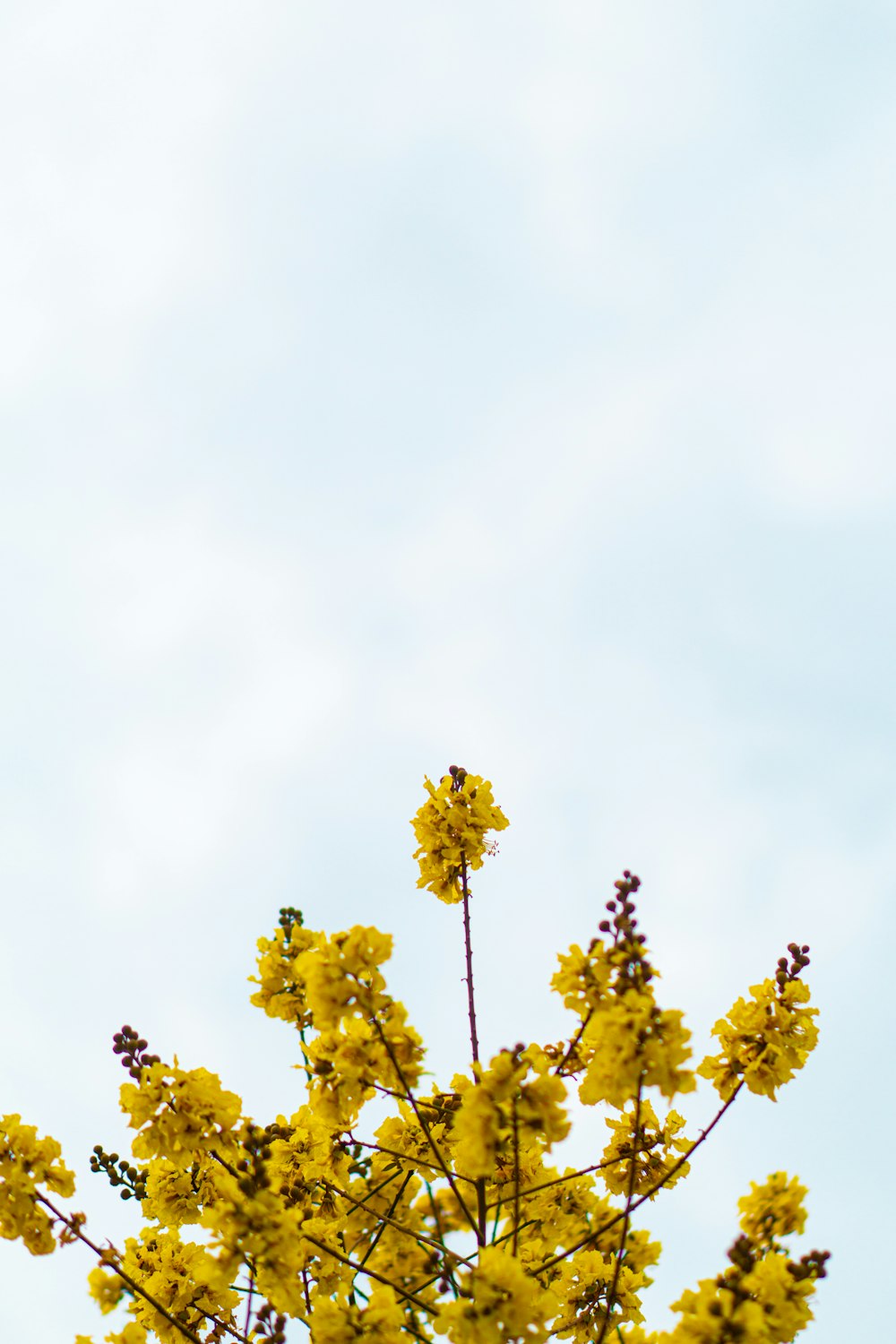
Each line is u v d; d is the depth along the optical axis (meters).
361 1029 2.24
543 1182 2.37
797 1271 2.21
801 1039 2.29
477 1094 2.20
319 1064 2.26
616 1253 2.37
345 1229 2.37
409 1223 2.37
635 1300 2.37
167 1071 2.25
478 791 2.45
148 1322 2.35
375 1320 2.24
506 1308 2.19
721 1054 2.30
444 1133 2.37
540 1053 2.25
